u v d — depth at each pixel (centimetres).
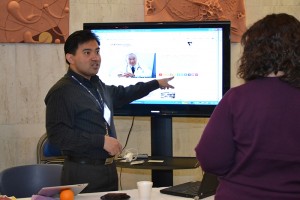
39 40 337
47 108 252
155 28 306
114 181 261
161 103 310
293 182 139
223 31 299
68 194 204
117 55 312
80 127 252
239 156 147
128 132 378
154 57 308
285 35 142
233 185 148
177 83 308
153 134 315
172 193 229
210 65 304
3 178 266
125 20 369
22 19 330
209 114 307
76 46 255
